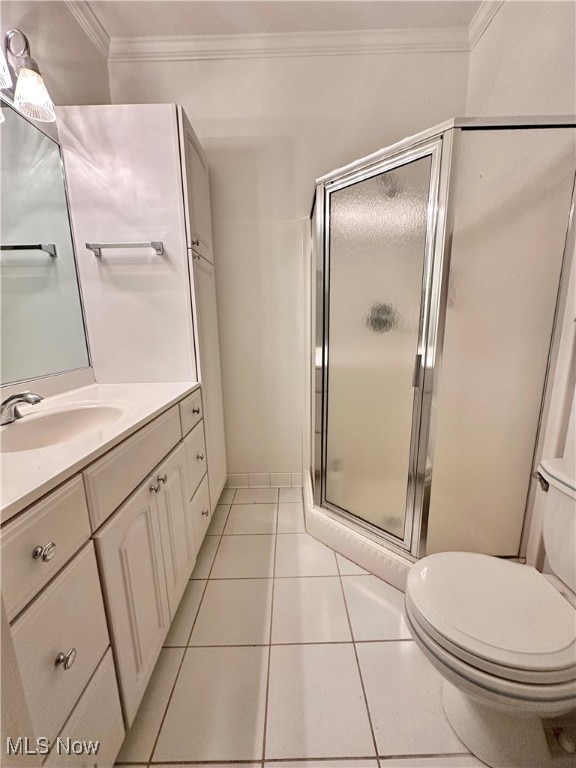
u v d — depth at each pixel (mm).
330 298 1479
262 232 1837
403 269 1250
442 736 867
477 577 849
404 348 1301
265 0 1447
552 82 1172
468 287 1180
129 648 810
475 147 1066
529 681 639
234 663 1059
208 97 1712
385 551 1370
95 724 674
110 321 1466
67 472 609
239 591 1338
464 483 1331
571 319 1104
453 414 1283
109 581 733
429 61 1665
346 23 1574
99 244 1374
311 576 1407
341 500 1606
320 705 938
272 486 2156
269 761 828
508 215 1121
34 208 1220
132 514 848
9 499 497
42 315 1257
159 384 1477
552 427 1187
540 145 1065
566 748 824
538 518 1256
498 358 1232
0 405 927
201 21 1550
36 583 537
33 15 1228
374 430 1432
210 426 1680
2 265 1087
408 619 818
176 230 1399
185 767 821
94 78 1587
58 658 574
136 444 889
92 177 1354
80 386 1407
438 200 1093
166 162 1350
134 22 1554
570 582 849
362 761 825
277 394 2033
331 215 1407
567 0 1097
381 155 1201
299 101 1706
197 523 1406
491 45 1493
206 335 1642
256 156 1759
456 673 690
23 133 1163
